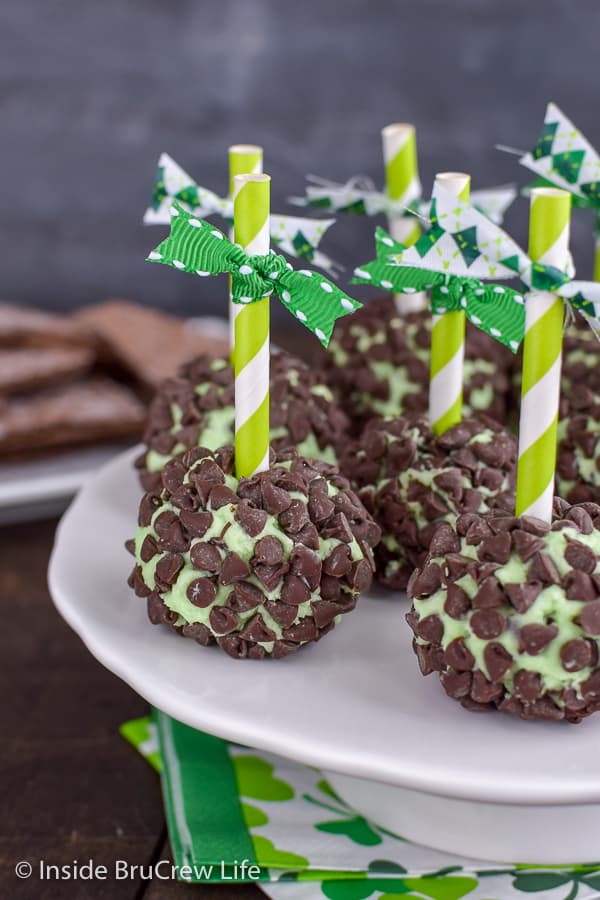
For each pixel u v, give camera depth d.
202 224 0.26
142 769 0.30
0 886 0.27
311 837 0.27
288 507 0.27
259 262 0.26
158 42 0.56
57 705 0.32
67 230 0.58
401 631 0.29
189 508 0.27
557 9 0.56
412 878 0.27
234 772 0.29
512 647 0.25
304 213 0.57
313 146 0.58
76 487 0.41
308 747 0.25
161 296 0.59
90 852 0.28
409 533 0.29
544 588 0.25
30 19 0.54
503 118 0.58
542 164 0.29
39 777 0.30
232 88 0.57
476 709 0.26
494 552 0.25
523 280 0.25
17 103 0.56
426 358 0.34
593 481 0.31
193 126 0.57
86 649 0.35
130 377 0.50
